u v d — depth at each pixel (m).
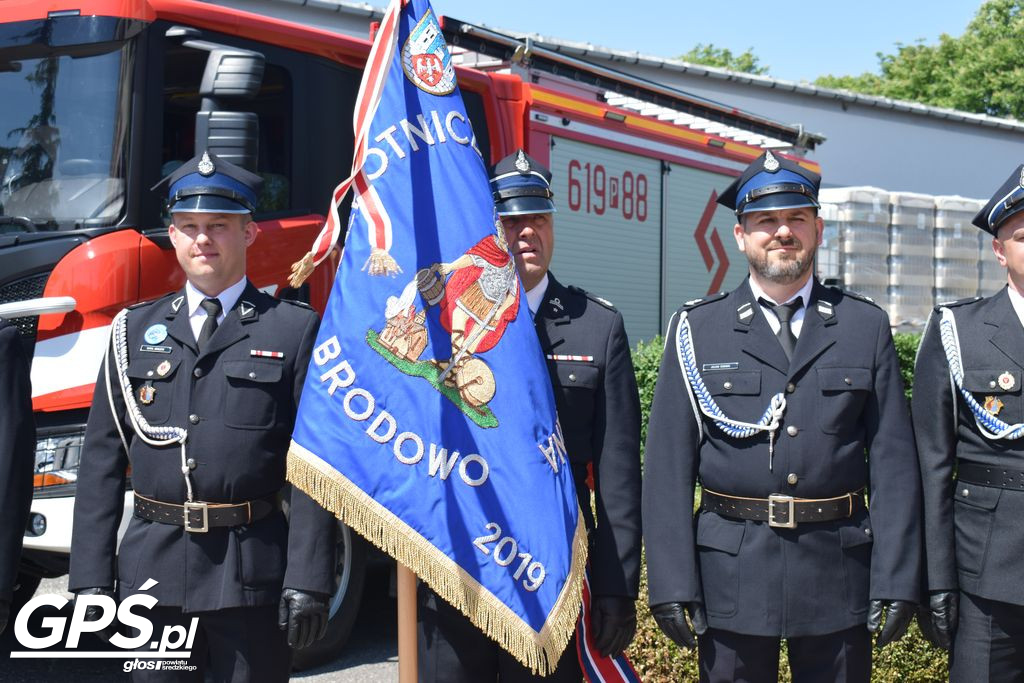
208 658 3.42
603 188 8.05
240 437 3.22
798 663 3.25
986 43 31.09
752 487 3.21
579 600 3.09
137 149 4.91
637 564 3.29
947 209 13.27
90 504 3.29
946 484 3.37
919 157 20.52
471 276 3.12
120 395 3.33
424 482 3.03
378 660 5.48
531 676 3.22
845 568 3.18
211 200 3.29
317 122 5.66
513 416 3.08
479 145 6.84
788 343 3.29
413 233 3.11
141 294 4.82
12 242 4.75
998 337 3.34
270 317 3.35
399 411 3.04
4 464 3.15
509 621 3.00
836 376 3.21
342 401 3.04
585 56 15.25
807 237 3.27
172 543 3.21
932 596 3.34
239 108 5.28
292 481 3.02
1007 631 3.30
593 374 3.35
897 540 3.16
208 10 5.20
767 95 18.47
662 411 3.36
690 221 9.06
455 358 3.08
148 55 4.98
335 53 5.76
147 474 3.25
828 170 19.44
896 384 3.26
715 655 3.24
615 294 8.21
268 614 3.24
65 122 4.99
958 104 30.92
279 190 5.46
